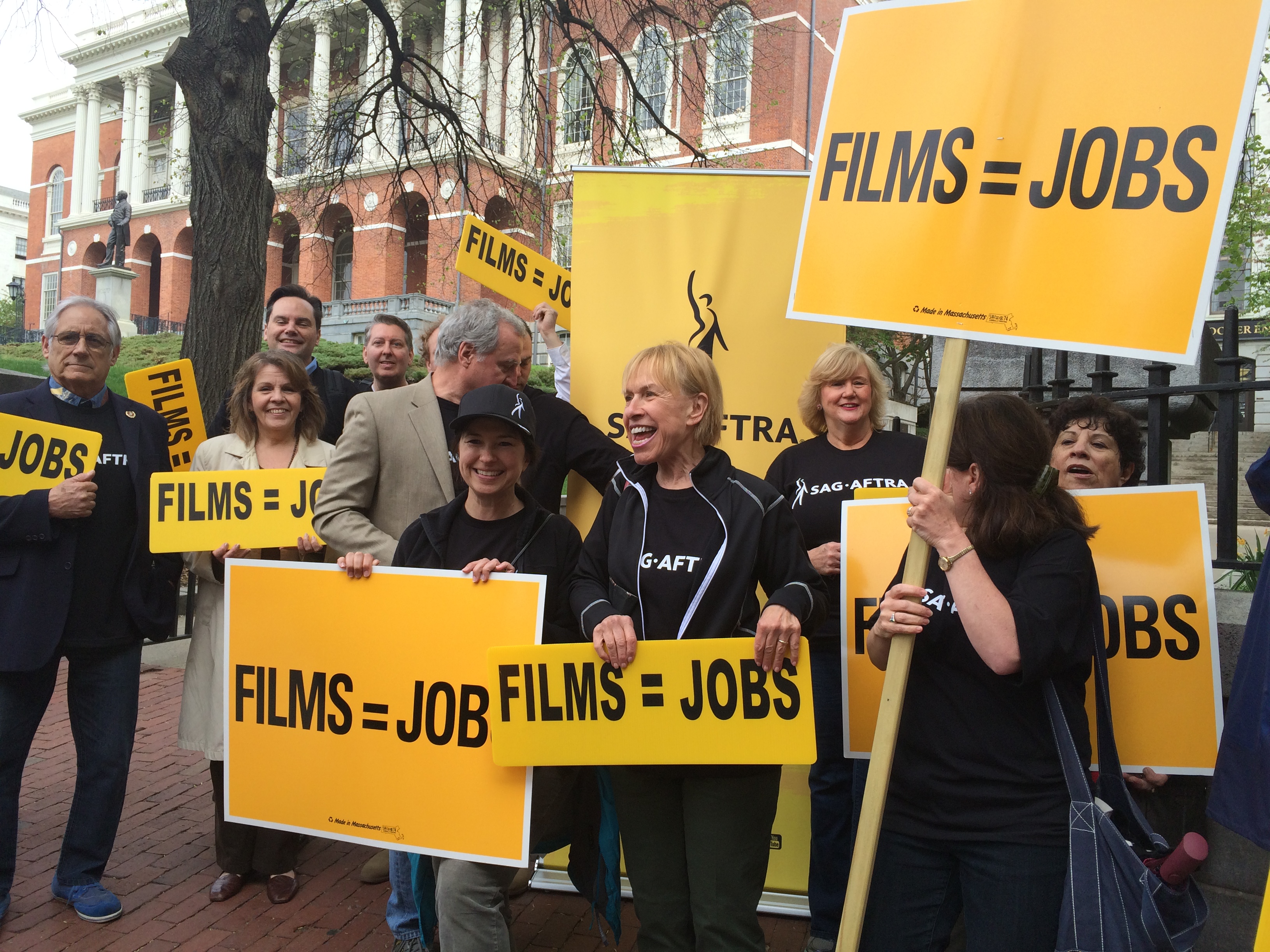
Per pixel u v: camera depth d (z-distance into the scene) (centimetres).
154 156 4131
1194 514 242
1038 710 186
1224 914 247
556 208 1332
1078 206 180
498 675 222
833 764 291
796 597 209
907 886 192
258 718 250
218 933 311
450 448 291
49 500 297
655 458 225
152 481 326
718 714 211
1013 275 184
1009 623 176
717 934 211
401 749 237
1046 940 177
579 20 1216
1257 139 1028
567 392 402
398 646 239
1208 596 238
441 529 251
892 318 194
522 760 220
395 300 2808
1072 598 181
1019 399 198
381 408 293
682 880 224
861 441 311
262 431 363
